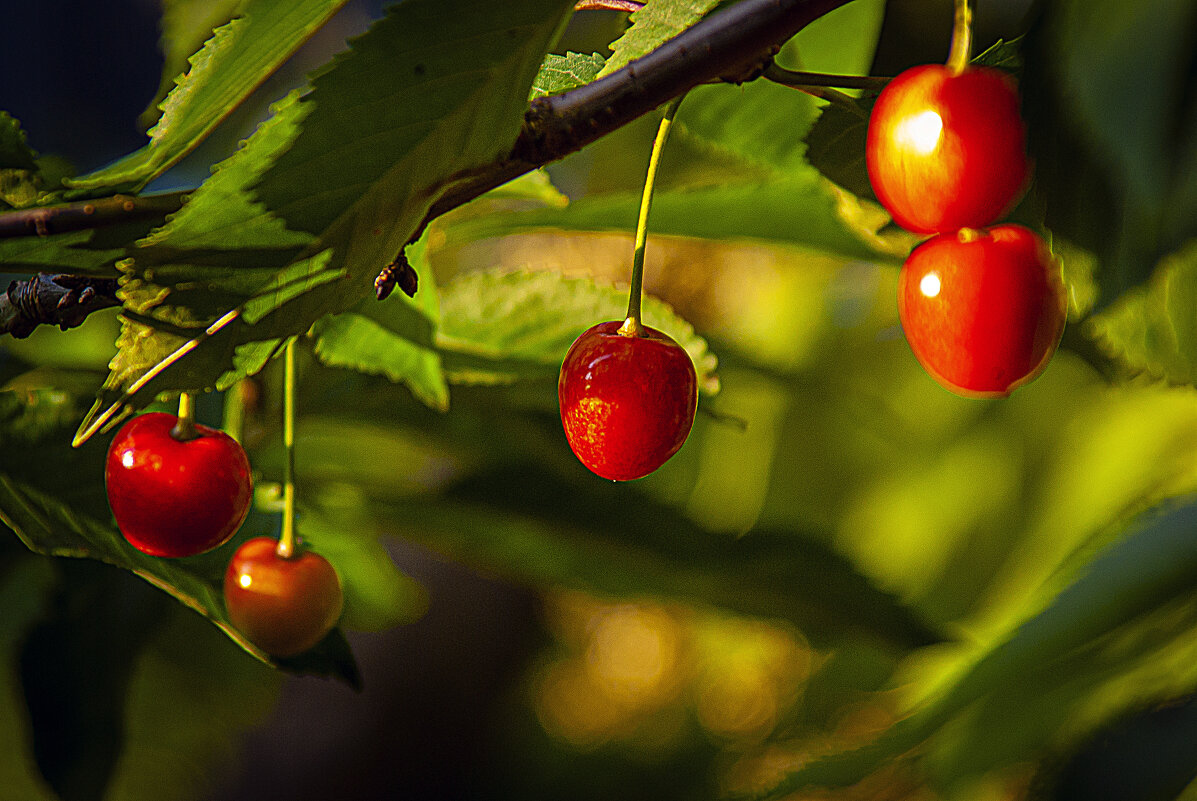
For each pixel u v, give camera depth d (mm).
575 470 700
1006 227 538
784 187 648
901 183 533
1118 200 519
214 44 531
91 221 527
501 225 679
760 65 546
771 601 693
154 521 578
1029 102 524
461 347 677
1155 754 618
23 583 676
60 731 654
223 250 530
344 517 716
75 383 688
